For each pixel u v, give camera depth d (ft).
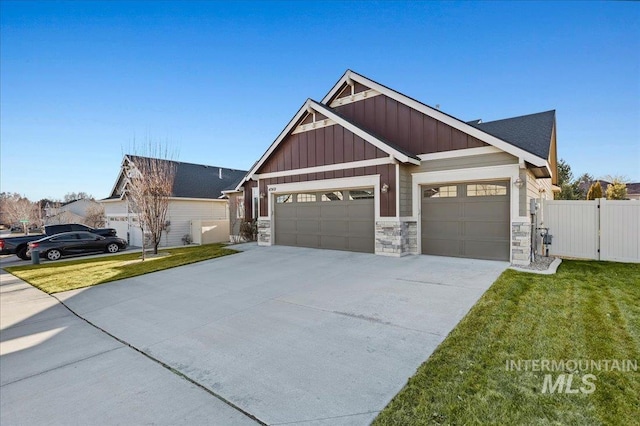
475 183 29.55
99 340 15.65
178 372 11.90
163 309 19.85
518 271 24.36
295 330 15.12
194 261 36.04
